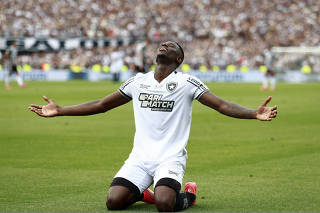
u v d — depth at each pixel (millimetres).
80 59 58688
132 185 7191
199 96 7273
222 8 65500
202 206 7551
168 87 7289
